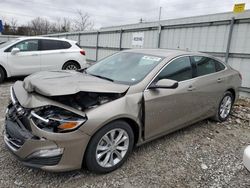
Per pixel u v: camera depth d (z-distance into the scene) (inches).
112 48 528.4
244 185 104.3
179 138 150.0
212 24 315.9
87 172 107.0
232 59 299.4
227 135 161.2
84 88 96.7
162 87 115.4
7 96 232.8
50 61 322.7
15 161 111.7
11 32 1894.7
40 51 314.2
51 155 90.5
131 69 131.3
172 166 116.7
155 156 125.1
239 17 283.7
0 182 96.5
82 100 98.7
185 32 352.8
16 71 298.5
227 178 109.2
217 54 314.5
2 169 105.1
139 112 113.7
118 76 128.0
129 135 112.2
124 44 486.6
